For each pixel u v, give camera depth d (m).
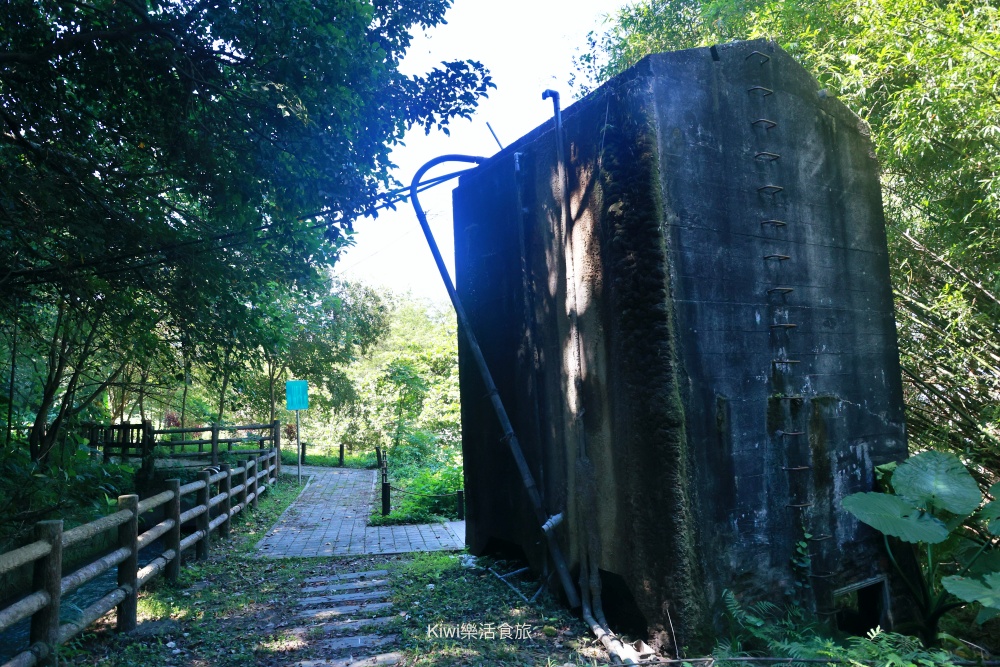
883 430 5.19
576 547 4.77
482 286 6.22
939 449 6.38
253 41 4.81
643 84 4.21
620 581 4.34
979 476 6.30
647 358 4.04
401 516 9.00
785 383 4.58
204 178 5.46
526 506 5.50
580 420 4.70
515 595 5.21
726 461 4.16
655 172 4.11
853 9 5.80
